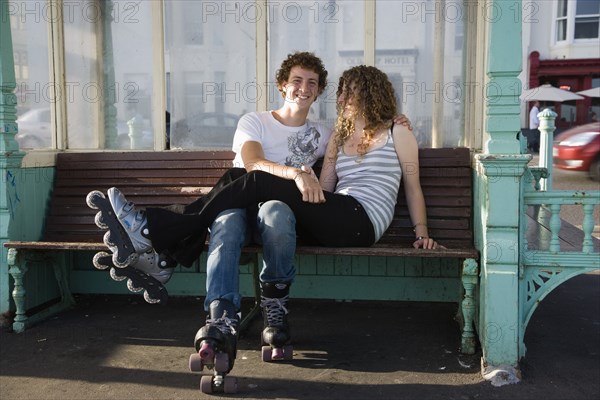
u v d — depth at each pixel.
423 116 4.52
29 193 4.20
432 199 3.97
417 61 4.50
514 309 3.19
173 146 4.81
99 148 4.89
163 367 3.43
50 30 4.76
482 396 3.03
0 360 3.54
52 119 4.83
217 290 2.96
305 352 3.63
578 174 12.47
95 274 4.80
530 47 22.52
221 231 3.09
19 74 4.82
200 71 4.75
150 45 4.77
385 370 3.35
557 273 3.28
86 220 4.32
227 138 4.77
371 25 4.51
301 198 3.32
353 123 3.74
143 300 4.70
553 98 19.19
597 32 21.72
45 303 4.45
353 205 3.44
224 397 3.04
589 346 3.71
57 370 3.40
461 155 4.04
